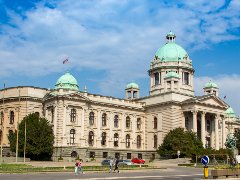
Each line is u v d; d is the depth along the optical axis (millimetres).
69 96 115188
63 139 112250
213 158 105000
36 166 78750
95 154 122125
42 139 106500
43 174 56781
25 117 109938
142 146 134625
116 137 129375
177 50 145500
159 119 129875
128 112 133375
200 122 130750
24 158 98375
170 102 125438
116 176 54062
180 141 113188
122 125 131125
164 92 130000
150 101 135500
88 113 121875
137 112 135500
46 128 108562
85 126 118625
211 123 133625
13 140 107312
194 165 92000
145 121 136250
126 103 133375
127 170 70500
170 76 132375
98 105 125938
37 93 123250
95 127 123875
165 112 127750
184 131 119250
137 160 100875
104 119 127562
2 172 58281
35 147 105188
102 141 125562
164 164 98812
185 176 56406
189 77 143250
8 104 123250
